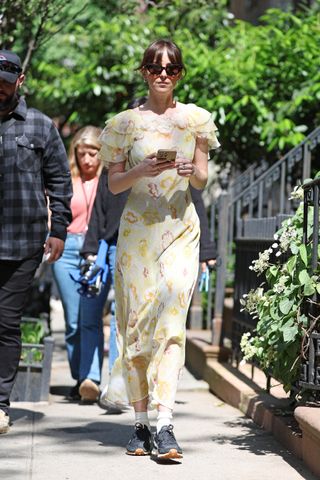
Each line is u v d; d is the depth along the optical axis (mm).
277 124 20797
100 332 15484
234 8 39125
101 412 14430
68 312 15891
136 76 23516
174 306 11055
